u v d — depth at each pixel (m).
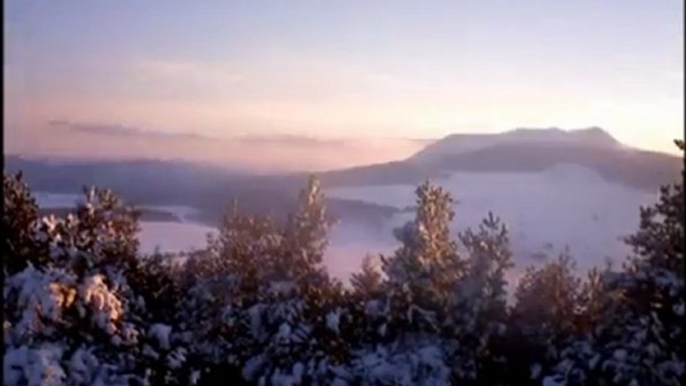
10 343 12.10
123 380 12.73
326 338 15.91
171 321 16.38
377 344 16.33
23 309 12.45
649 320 12.40
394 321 16.22
